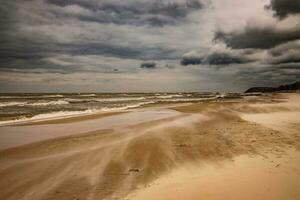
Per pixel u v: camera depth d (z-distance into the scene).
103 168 7.85
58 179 7.04
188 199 5.08
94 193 6.05
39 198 5.92
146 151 9.57
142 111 25.70
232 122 16.08
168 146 10.20
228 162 7.74
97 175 7.25
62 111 26.20
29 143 11.46
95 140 11.81
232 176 6.27
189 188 5.67
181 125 15.57
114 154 9.34
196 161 8.09
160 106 32.66
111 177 7.05
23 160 8.89
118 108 30.56
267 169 6.68
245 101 38.84
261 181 5.75
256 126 13.89
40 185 6.66
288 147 9.12
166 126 15.30
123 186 6.39
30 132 14.15
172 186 5.99
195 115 20.95
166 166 7.77
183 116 20.42
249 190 5.28
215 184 5.75
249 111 22.89
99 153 9.55
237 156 8.31
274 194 5.04
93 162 8.48
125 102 45.38
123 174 7.25
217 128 13.99
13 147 10.75
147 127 15.12
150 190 5.93
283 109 24.03
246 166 7.13
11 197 6.02
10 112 25.00
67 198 5.87
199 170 7.20
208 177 6.38
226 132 12.57
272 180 5.79
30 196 6.04
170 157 8.68
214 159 8.16
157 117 20.16
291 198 4.86
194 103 38.16
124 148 10.16
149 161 8.34
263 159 7.73
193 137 11.77
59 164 8.37
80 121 18.45
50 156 9.32
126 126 15.72
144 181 6.65
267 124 14.42
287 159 7.59
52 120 19.05
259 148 9.14
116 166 7.98
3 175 7.44
